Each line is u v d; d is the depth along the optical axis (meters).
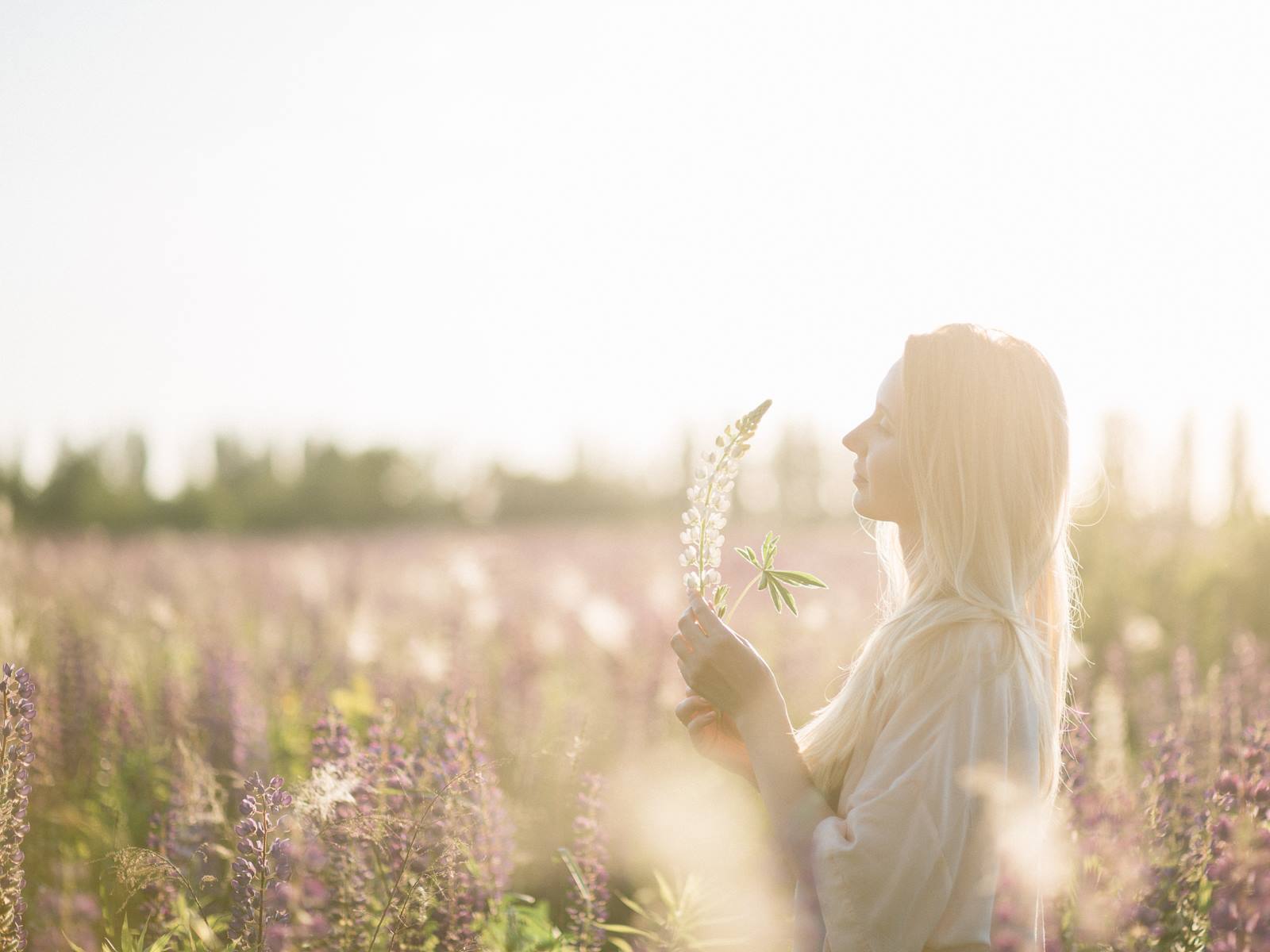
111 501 42.94
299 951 2.84
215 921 3.10
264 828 2.54
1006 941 1.83
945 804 1.80
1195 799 3.32
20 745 2.61
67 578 11.12
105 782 4.42
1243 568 9.77
